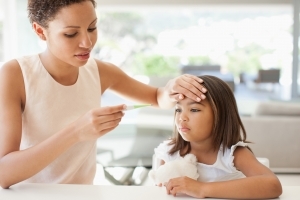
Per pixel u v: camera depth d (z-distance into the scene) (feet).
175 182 3.00
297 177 7.93
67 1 3.21
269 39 29.73
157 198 2.91
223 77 22.67
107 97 23.97
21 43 18.78
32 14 3.44
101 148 9.00
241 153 3.48
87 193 3.02
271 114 8.87
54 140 3.11
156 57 31.37
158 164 4.17
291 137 8.27
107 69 4.23
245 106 13.43
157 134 8.95
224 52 30.30
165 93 4.03
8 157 3.19
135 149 8.97
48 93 3.69
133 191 3.07
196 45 30.60
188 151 3.83
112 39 31.42
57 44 3.36
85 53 3.42
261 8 21.39
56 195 2.98
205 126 3.55
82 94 3.89
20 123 3.45
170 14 30.60
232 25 29.73
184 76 3.76
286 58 29.84
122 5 19.67
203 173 3.63
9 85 3.53
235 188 2.91
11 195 3.00
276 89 25.80
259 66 30.27
